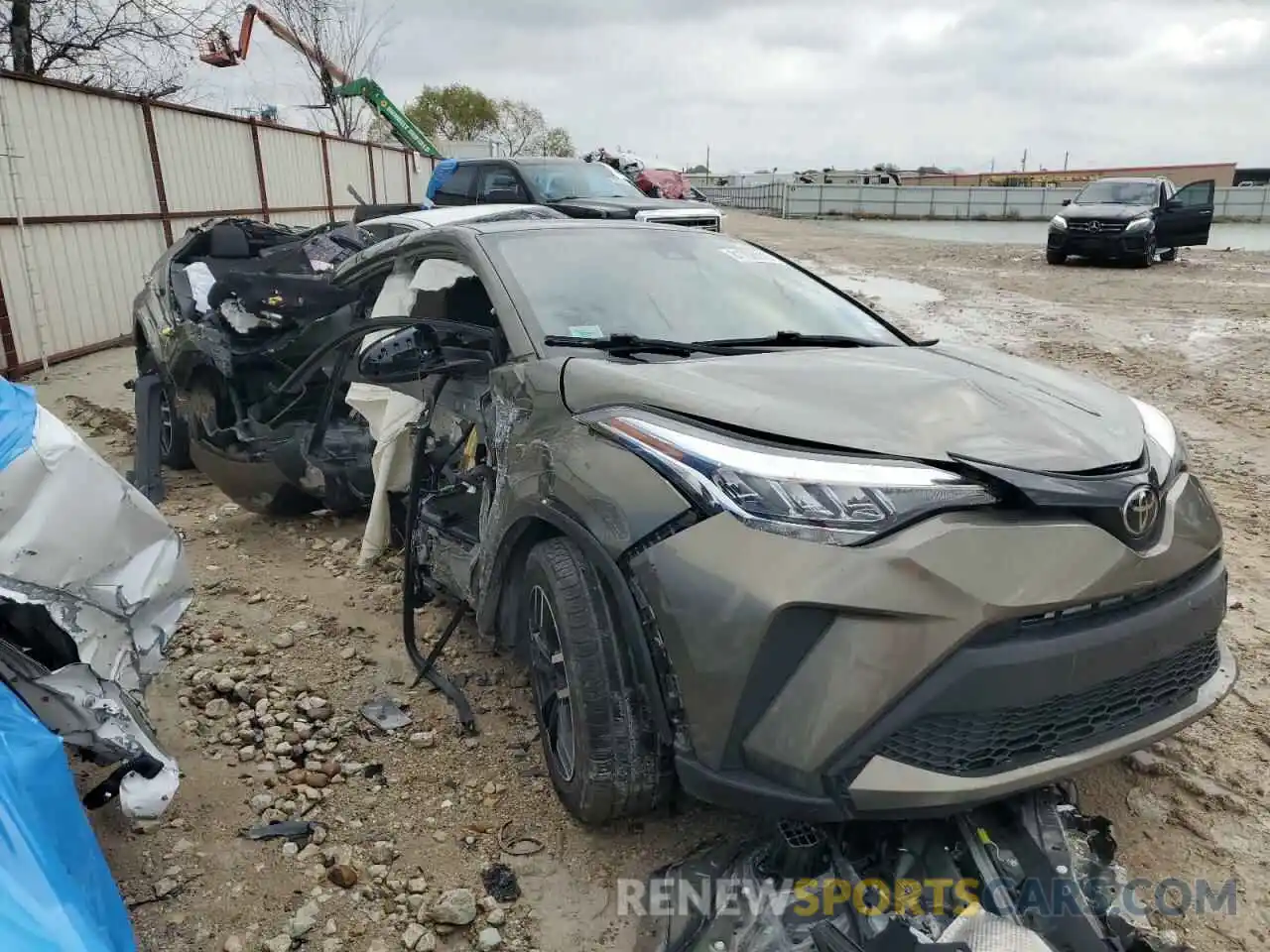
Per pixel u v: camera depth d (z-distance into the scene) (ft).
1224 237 97.45
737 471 7.57
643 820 9.46
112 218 36.99
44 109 33.19
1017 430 8.08
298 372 13.53
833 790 7.04
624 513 8.02
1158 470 8.39
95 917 5.95
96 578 8.09
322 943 7.99
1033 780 7.29
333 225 22.57
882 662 6.91
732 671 7.23
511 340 10.69
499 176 44.04
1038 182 188.24
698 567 7.45
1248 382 28.94
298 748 10.62
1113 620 7.46
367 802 9.77
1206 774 10.17
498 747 10.70
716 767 7.48
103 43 53.72
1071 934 7.02
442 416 12.85
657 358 10.20
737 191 159.02
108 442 23.73
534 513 9.18
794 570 7.09
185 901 8.40
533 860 8.98
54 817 6.20
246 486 17.15
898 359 10.27
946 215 125.29
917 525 7.13
